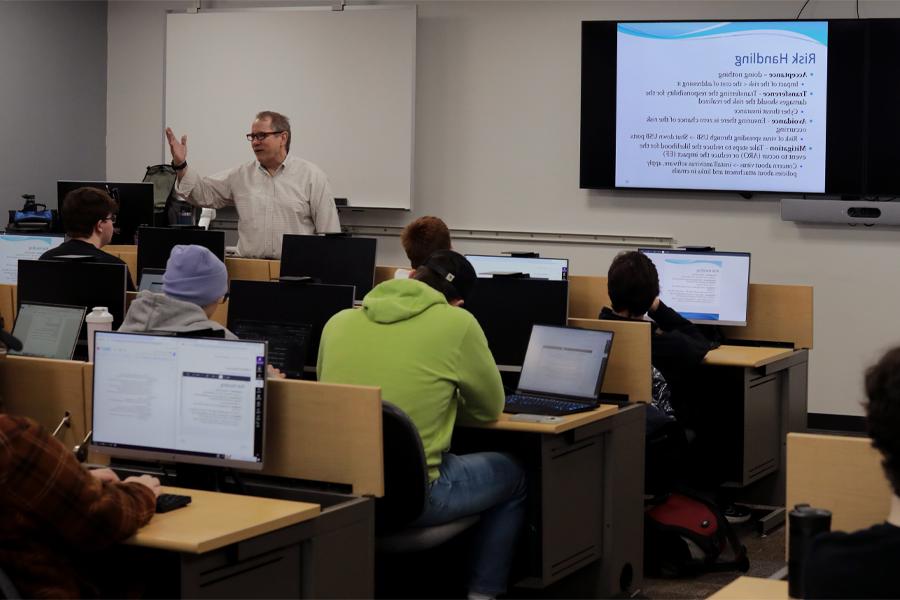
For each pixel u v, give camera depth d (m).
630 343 3.58
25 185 6.83
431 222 4.00
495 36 6.72
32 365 2.86
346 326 3.01
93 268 3.84
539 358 3.54
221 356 2.42
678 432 3.90
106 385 2.52
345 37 6.85
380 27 6.78
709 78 6.29
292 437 2.58
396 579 3.36
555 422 3.10
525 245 6.74
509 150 6.73
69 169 7.16
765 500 4.71
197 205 5.65
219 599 2.11
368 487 2.50
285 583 2.27
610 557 3.40
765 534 4.37
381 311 2.97
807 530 1.76
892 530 1.43
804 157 6.19
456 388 2.96
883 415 1.43
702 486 4.64
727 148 6.30
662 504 3.90
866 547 1.43
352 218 7.01
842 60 6.08
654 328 4.32
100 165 7.40
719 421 4.61
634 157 6.45
